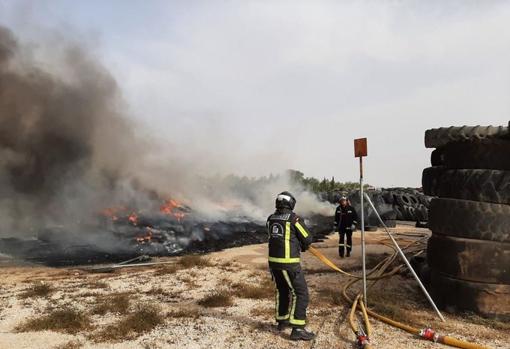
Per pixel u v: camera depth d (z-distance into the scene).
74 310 6.40
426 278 7.31
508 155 6.26
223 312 6.33
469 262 6.03
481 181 6.10
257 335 5.32
